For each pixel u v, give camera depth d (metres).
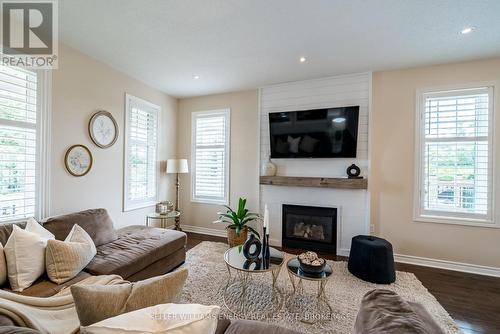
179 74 3.46
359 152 3.38
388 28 2.29
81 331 0.75
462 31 2.32
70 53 2.70
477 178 2.89
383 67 3.16
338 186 3.34
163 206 3.81
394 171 3.20
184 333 0.73
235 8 2.03
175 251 2.81
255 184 4.02
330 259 3.24
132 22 2.24
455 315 2.02
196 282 2.50
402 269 2.91
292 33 2.40
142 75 3.50
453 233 2.95
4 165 2.20
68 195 2.71
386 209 3.24
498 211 2.78
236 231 3.46
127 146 3.48
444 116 3.02
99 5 2.00
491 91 2.83
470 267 2.87
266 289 2.38
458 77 2.95
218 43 2.61
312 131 3.54
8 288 1.62
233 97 4.21
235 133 4.19
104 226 2.58
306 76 3.50
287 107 3.78
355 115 3.29
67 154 2.68
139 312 0.79
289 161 3.80
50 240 1.80
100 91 3.06
